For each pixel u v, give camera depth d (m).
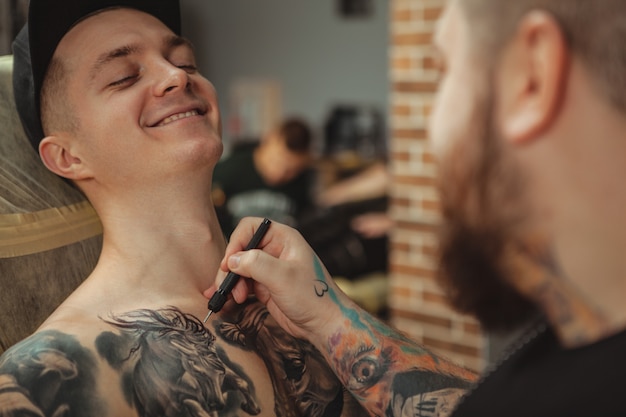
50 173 1.26
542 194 0.58
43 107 1.19
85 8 1.18
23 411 0.93
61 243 1.25
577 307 0.62
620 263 0.59
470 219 0.61
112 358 1.02
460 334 2.77
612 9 0.54
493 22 0.58
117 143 1.15
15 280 1.18
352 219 4.14
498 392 0.68
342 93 6.74
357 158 5.54
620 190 0.57
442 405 1.05
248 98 6.97
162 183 1.16
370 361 1.09
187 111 1.18
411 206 2.87
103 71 1.16
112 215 1.17
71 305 1.10
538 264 0.61
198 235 1.19
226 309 1.17
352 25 6.62
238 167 4.15
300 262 1.11
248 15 7.24
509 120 0.58
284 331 1.19
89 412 0.97
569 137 0.57
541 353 0.68
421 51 2.76
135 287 1.13
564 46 0.55
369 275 3.94
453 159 0.60
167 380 1.03
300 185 4.21
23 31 1.20
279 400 1.10
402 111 2.84
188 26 7.55
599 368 0.61
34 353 0.98
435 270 0.65
